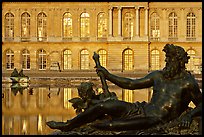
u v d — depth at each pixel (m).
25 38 89.94
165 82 12.95
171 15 88.62
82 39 89.25
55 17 89.50
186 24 88.38
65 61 90.00
